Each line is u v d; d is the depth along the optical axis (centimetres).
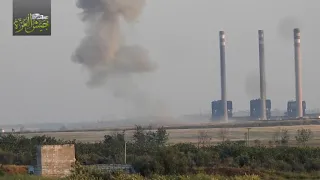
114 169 17525
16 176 15100
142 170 19575
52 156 18012
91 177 14012
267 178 18700
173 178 16275
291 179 18775
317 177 19275
